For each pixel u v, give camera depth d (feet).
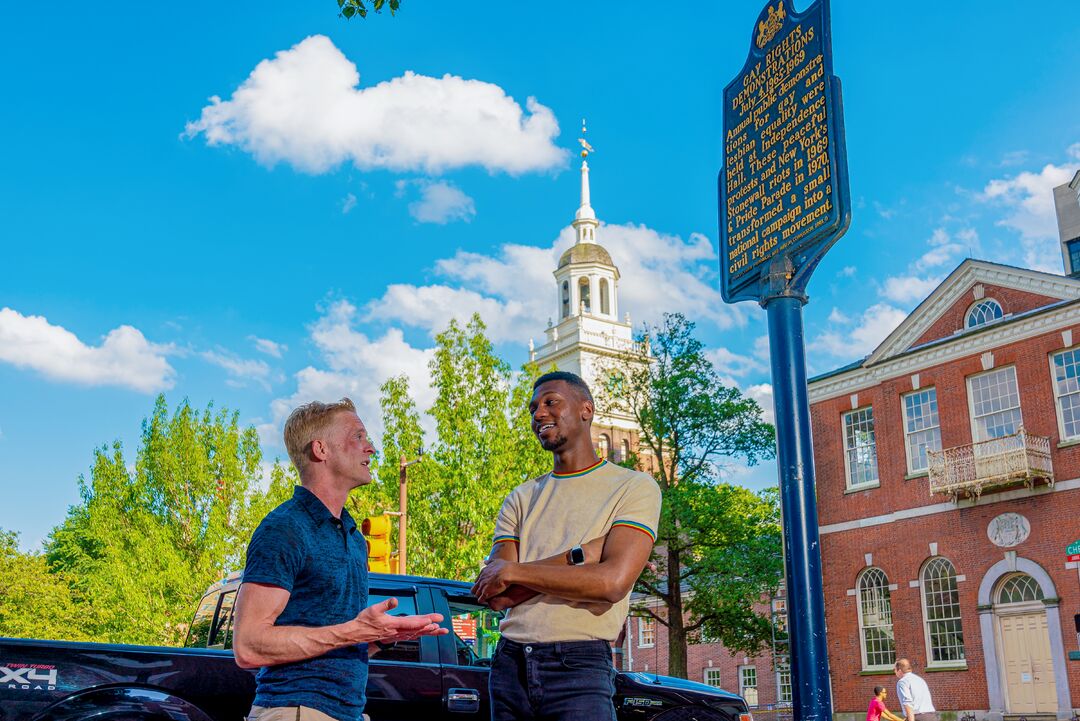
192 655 19.02
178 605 91.20
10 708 17.20
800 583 27.84
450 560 80.74
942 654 88.43
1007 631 84.53
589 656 11.96
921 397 95.55
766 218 32.83
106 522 95.66
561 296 251.39
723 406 102.63
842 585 97.71
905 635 91.25
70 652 17.95
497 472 83.15
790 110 32.35
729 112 35.83
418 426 85.92
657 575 108.58
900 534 93.71
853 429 100.83
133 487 96.27
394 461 84.33
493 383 87.10
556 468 13.46
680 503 99.91
